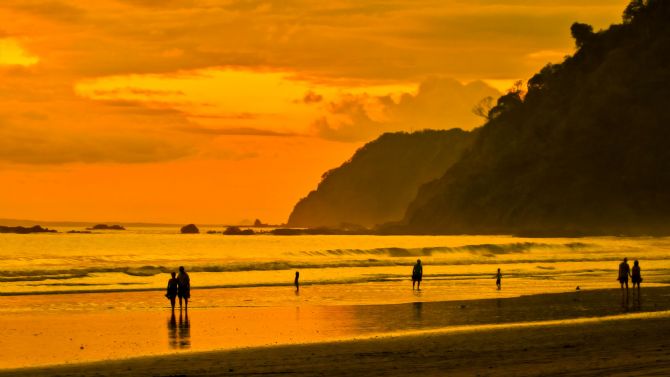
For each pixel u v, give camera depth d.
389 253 166.12
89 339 44.12
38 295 70.00
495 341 41.56
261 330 47.88
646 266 124.88
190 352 38.81
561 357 35.78
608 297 68.50
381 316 54.88
